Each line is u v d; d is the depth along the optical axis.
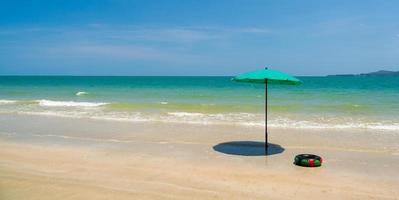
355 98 27.41
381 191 6.26
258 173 7.34
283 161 8.42
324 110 18.81
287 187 6.41
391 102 23.44
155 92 37.12
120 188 6.14
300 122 14.54
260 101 24.84
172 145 10.20
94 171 7.29
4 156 8.66
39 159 8.34
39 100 25.48
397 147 9.99
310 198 5.84
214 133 12.16
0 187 6.11
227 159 8.56
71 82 76.88
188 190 6.11
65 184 6.32
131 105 21.14
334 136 11.62
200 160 8.44
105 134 11.97
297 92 36.03
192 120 15.14
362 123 14.27
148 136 11.61
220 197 5.78
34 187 6.13
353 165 8.09
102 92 37.28
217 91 38.75
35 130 12.77
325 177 7.10
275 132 12.35
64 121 14.95
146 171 7.35
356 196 5.98
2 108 19.75
